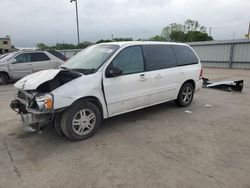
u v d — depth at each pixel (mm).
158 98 5613
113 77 4605
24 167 3471
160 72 5504
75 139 4297
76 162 3578
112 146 4102
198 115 5844
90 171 3320
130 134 4633
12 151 3992
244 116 5777
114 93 4660
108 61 4605
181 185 2963
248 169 3311
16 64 12133
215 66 22391
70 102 4035
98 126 4566
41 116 4047
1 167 3480
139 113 6004
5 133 4805
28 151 3982
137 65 5070
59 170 3365
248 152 3828
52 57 13172
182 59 6203
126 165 3463
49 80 3969
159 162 3529
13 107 4566
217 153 3797
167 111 6164
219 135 4551
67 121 4125
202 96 8156
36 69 12664
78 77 4258
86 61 4887
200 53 23516
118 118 5613
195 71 6520
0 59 12898
